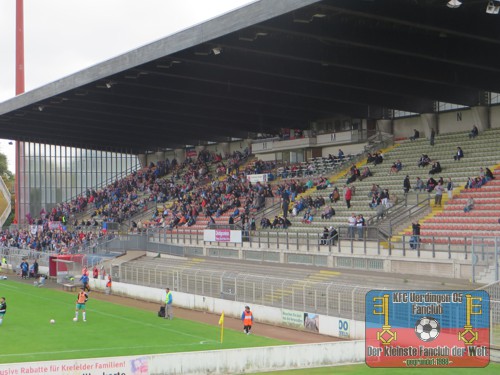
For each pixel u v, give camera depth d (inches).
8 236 3417.8
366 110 2381.9
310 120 2620.6
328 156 2637.8
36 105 2471.7
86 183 4153.5
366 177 2186.3
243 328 1456.7
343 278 1627.7
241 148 3203.7
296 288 1457.9
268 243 1989.4
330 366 1078.4
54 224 3243.1
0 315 1509.6
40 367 888.3
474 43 1582.2
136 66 1852.9
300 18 1400.1
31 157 4131.4
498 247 1338.6
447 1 1322.6
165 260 2321.6
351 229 1736.0
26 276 2549.2
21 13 3944.4
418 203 1812.3
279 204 2325.3
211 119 2669.8
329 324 1355.8
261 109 2423.7
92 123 2942.9
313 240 1882.4
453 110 2202.3
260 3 1428.4
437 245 1588.3
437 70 1760.6
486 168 1818.4
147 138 3314.5
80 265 2288.4
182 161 3599.9
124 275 2091.5
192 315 1652.3
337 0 1296.8
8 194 4685.0
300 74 1841.8
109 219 3097.9
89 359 916.0
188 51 1727.4
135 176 3624.5
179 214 2704.2
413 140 2276.1
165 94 2257.6
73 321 1562.5
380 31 1508.4
